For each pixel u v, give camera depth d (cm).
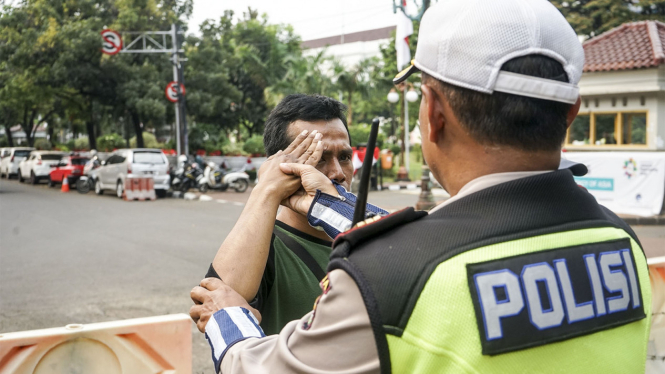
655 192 1245
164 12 2667
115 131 4288
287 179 144
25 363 220
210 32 2869
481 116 100
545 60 100
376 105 3775
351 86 3011
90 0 2531
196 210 1500
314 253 176
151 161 1855
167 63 2617
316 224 136
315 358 97
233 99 2795
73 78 2466
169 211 1472
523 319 91
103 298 624
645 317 108
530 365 91
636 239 116
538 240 96
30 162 2525
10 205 1630
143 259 839
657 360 327
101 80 2558
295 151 150
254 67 3191
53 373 225
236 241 135
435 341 90
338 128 186
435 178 113
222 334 116
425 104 109
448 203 102
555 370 93
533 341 91
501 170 103
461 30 101
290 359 98
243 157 2817
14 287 671
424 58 107
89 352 231
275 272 166
